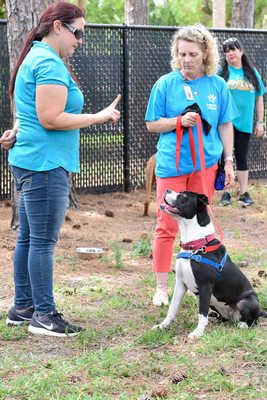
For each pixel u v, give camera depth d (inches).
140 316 293.0
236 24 864.3
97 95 556.4
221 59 585.9
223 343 255.1
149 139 583.5
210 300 267.1
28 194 260.7
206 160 290.8
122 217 494.0
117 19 1154.0
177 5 1126.4
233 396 216.4
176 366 237.3
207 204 264.4
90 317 291.0
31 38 261.9
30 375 231.5
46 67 251.4
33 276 267.1
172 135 292.2
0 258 380.5
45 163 257.0
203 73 292.5
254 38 627.2
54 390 219.1
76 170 266.7
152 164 488.1
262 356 245.0
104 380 226.7
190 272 265.3
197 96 289.7
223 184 300.5
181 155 291.0
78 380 227.5
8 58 509.0
